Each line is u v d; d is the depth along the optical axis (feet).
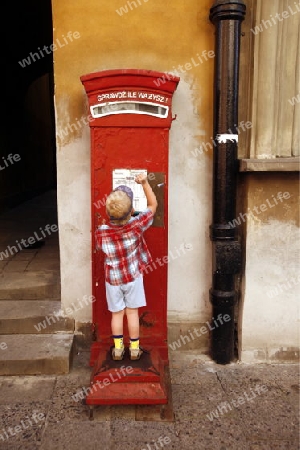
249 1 10.30
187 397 9.57
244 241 10.84
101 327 10.37
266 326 11.06
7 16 22.08
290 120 10.64
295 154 10.77
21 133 30.96
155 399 8.63
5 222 22.50
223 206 10.48
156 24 10.37
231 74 9.95
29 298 12.40
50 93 43.52
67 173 10.80
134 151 9.62
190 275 11.44
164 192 9.81
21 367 10.25
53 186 44.83
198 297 11.53
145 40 10.41
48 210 27.17
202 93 10.69
